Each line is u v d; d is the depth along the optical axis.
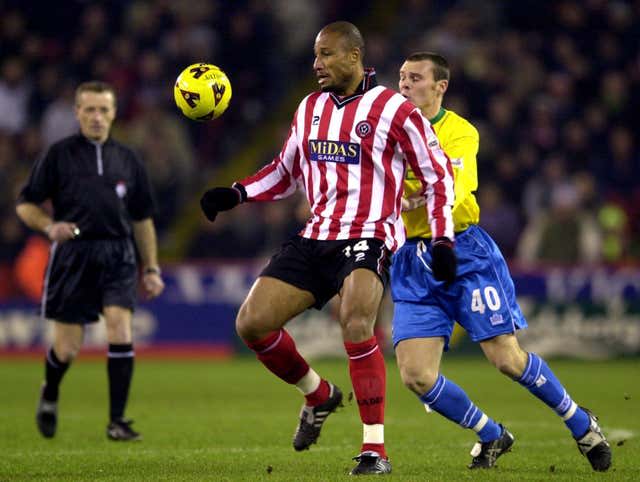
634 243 59.66
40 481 19.34
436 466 21.41
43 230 27.03
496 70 63.72
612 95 64.81
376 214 19.70
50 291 27.02
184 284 55.00
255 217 58.28
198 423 30.03
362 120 19.64
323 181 19.94
